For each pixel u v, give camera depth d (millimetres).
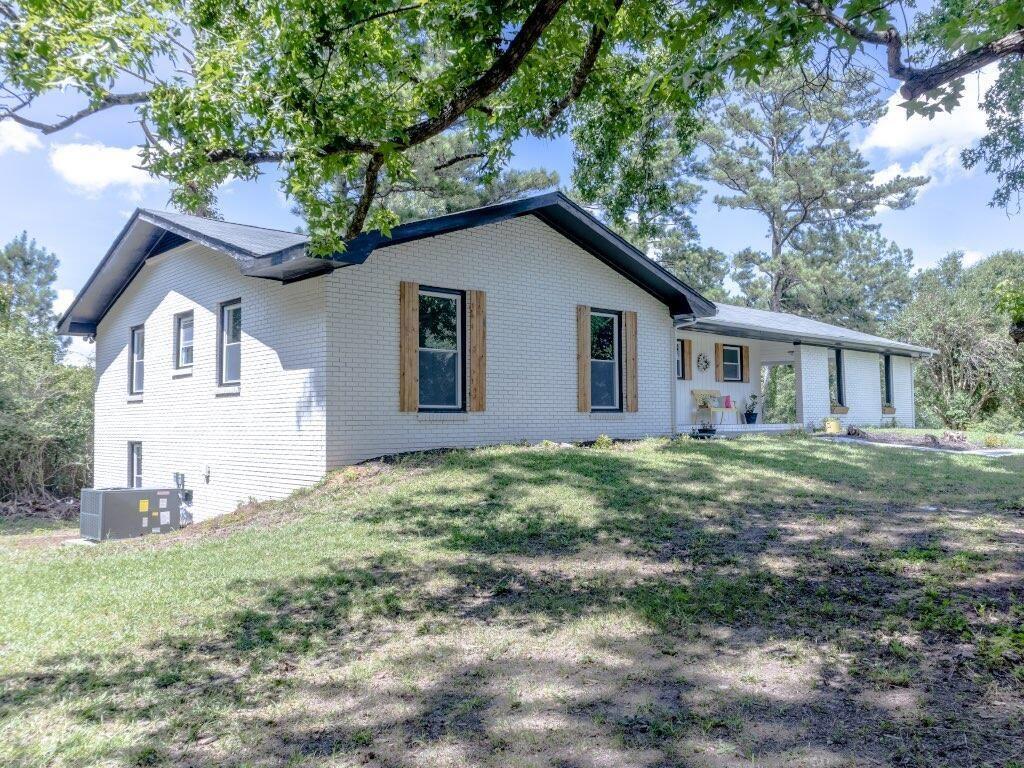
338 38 6844
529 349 12266
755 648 3980
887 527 6715
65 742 3188
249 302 11531
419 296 10969
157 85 6414
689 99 6309
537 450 10891
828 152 32375
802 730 3045
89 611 5164
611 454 10969
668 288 14312
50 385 18484
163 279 14430
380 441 10312
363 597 5207
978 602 4453
